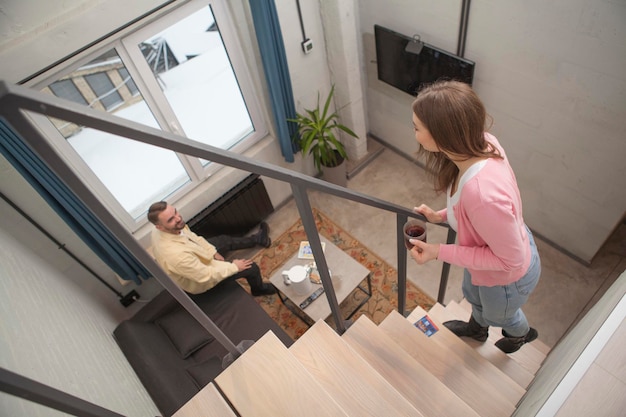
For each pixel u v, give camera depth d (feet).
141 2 8.23
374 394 3.92
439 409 4.78
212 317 10.18
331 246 11.52
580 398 2.94
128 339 8.48
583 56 8.25
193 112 11.20
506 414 5.33
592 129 9.05
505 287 4.74
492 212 3.43
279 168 2.94
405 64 11.92
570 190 10.44
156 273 2.68
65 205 8.63
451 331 6.79
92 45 8.24
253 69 11.14
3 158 8.13
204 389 3.57
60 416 4.02
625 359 3.06
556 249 12.03
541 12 8.37
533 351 7.59
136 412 6.06
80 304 8.85
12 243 8.23
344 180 14.39
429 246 4.27
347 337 5.48
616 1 7.23
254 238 13.19
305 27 11.43
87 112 1.83
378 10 11.80
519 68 9.54
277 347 3.74
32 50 7.50
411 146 14.73
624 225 11.71
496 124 11.09
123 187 10.93
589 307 10.78
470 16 9.71
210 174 12.16
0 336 4.43
